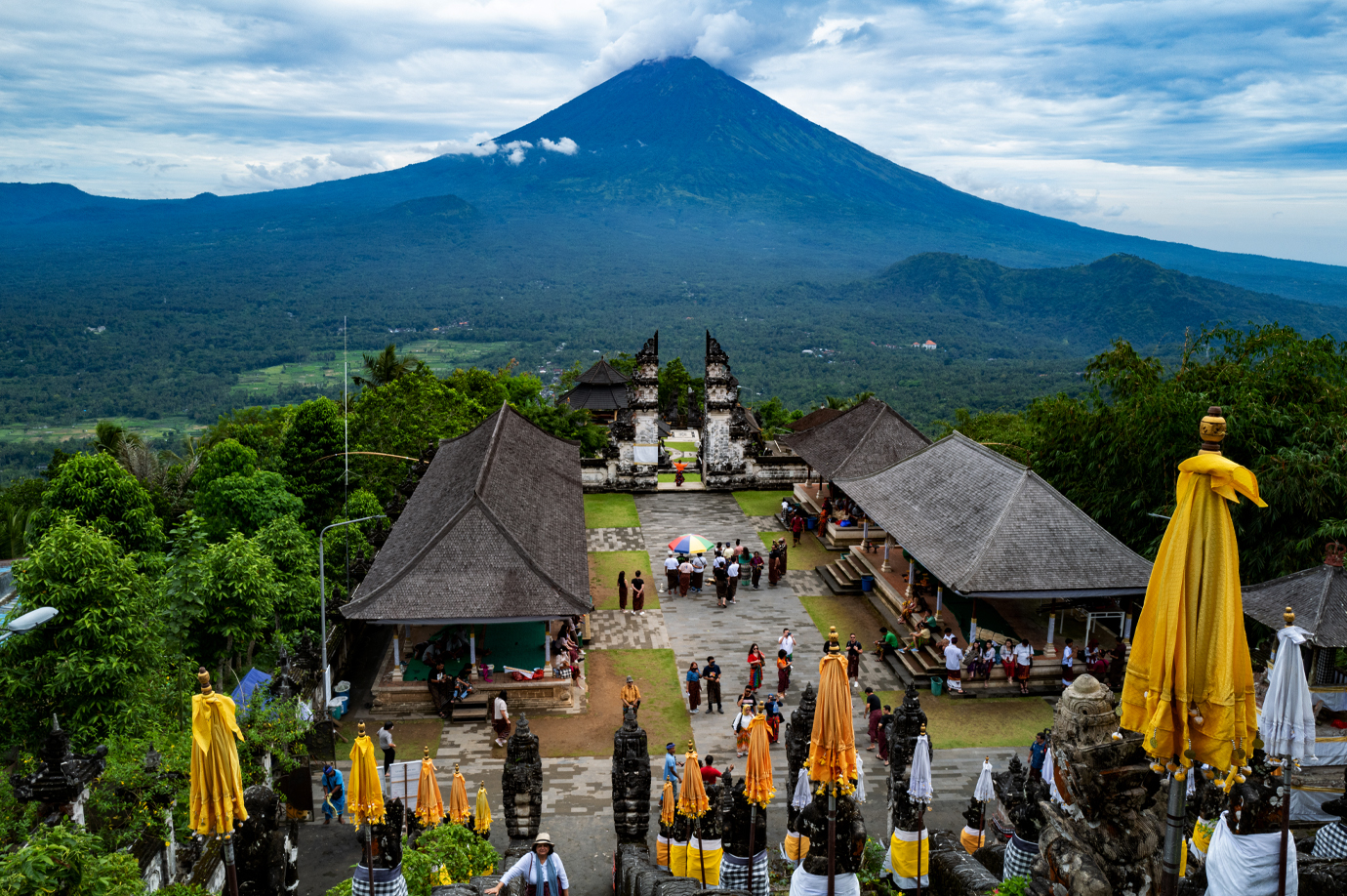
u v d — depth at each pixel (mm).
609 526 62250
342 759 32812
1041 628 41750
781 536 60031
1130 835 10992
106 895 14945
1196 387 46625
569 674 36938
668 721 35812
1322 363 43906
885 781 31031
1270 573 38531
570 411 96750
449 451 55625
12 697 29688
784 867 22953
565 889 17281
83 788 20406
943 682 38188
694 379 125188
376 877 16500
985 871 17250
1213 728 9039
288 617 41781
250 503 52312
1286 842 11562
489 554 37156
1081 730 11391
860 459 57625
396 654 37031
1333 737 24109
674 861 21828
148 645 31500
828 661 13266
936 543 41219
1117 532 46500
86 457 49688
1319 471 37062
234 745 12531
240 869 14781
